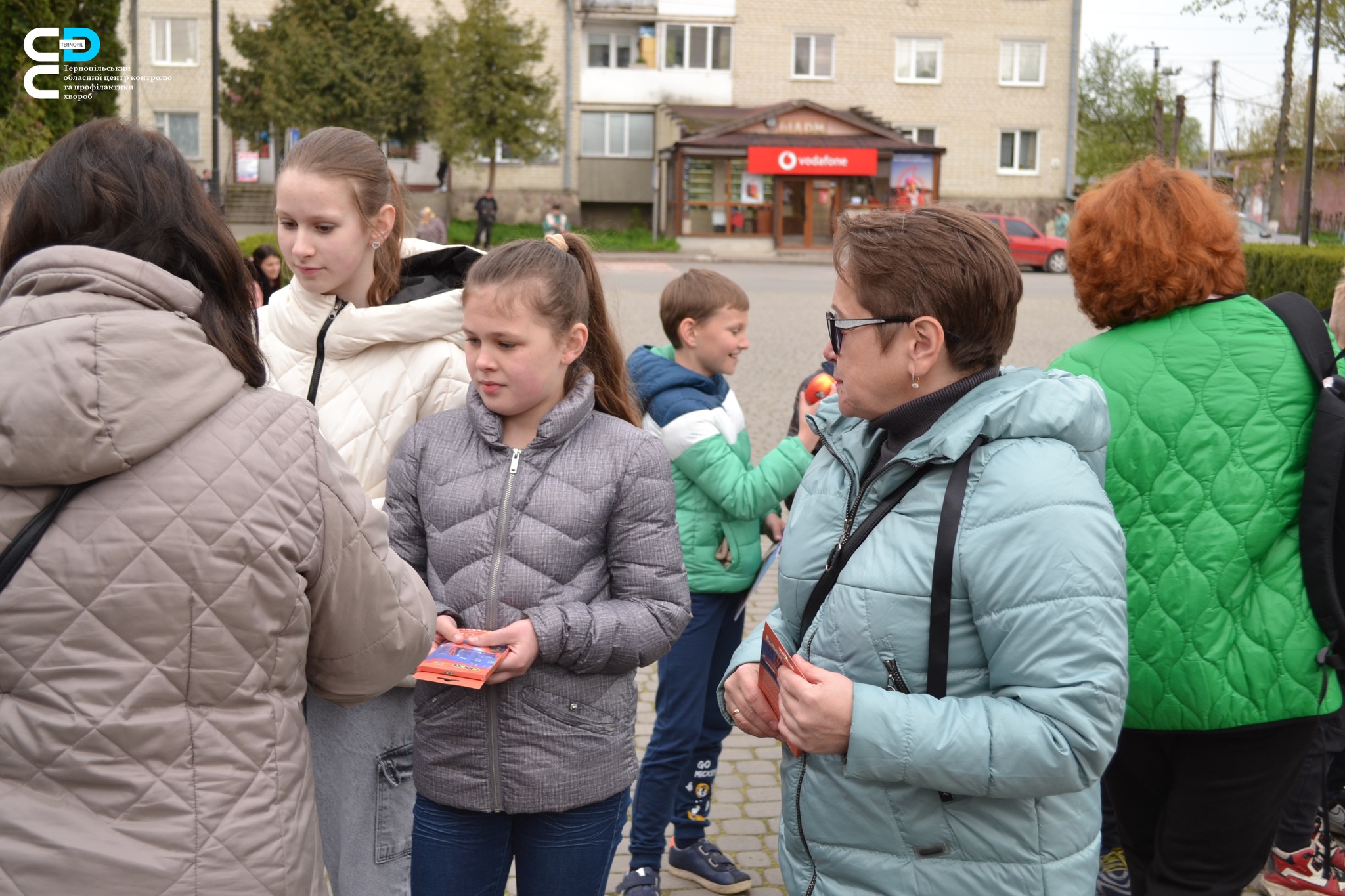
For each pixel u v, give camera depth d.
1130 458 2.31
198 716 1.40
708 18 35.16
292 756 1.49
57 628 1.35
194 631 1.39
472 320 2.20
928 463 1.74
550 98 32.19
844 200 34.62
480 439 2.30
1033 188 36.56
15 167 2.19
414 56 32.25
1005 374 1.82
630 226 36.53
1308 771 3.12
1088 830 1.79
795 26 35.44
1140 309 2.39
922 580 1.71
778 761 4.21
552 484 2.24
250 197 31.41
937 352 1.76
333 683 1.67
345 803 2.37
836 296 1.83
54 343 1.33
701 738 3.36
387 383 2.47
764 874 3.42
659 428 3.14
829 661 1.80
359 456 2.45
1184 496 2.27
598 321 2.51
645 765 3.18
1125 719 2.34
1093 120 47.00
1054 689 1.62
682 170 33.94
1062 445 1.73
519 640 2.12
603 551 2.31
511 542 2.22
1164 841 2.40
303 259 2.38
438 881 2.26
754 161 33.56
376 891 2.39
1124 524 2.32
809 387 3.23
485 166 35.44
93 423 1.32
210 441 1.44
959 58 35.84
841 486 1.89
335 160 2.38
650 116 35.84
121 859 1.32
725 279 3.36
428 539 2.29
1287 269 13.61
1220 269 2.36
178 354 1.40
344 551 1.57
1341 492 2.22
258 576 1.43
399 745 2.40
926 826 1.74
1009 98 36.12
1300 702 2.24
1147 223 2.35
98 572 1.35
